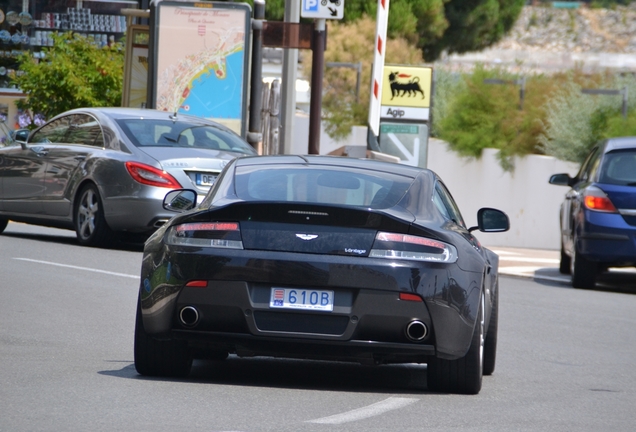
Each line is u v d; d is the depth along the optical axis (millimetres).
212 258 16547
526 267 45281
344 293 16391
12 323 22422
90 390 16391
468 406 16734
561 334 26234
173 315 16797
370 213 16562
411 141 50844
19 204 38875
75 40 61031
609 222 36562
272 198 17344
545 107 63562
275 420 14898
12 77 59719
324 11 46938
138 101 53906
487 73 67500
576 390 18891
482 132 63406
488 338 20047
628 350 24266
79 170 36656
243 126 50125
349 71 75375
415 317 16422
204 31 49625
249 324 16438
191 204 21047
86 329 22188
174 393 16484
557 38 160125
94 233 36125
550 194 61469
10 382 16734
